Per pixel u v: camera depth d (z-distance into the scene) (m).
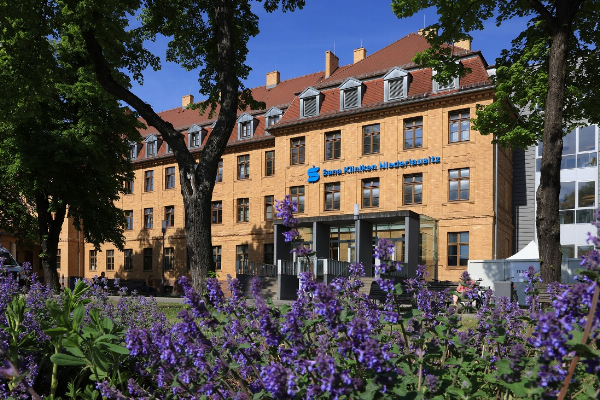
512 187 34.56
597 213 1.91
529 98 16.50
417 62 15.36
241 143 39.97
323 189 34.66
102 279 6.80
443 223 29.88
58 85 23.64
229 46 10.46
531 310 4.08
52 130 24.61
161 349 2.62
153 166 46.12
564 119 16.73
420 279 3.48
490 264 23.69
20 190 24.41
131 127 27.20
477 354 3.37
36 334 3.56
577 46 14.55
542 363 1.97
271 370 2.18
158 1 13.22
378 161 32.62
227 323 2.89
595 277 1.89
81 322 3.11
